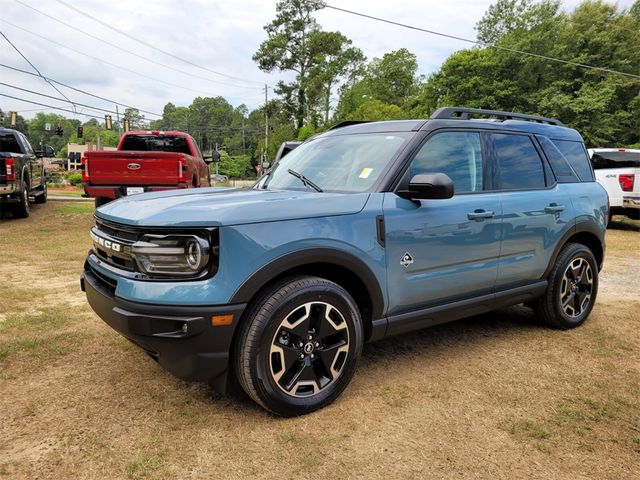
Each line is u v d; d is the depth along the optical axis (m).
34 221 10.84
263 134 100.44
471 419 2.81
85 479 2.21
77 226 10.26
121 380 3.18
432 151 3.47
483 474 2.32
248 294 2.57
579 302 4.52
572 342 4.12
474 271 3.59
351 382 3.27
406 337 4.18
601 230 4.66
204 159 13.10
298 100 60.75
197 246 2.48
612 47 41.16
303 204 2.84
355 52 61.38
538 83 41.81
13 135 11.92
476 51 41.62
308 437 2.58
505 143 4.01
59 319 4.29
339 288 2.89
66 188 33.72
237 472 2.28
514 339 4.17
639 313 5.00
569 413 2.90
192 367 2.56
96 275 3.07
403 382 3.28
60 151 108.75
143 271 2.57
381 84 64.56
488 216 3.60
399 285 3.17
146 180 9.10
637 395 3.17
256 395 2.66
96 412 2.78
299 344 2.78
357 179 3.33
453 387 3.22
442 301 3.50
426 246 3.26
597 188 4.69
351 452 2.46
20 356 3.52
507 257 3.81
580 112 37.88
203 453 2.42
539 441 2.61
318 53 59.75
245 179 92.94
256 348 2.62
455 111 3.78
